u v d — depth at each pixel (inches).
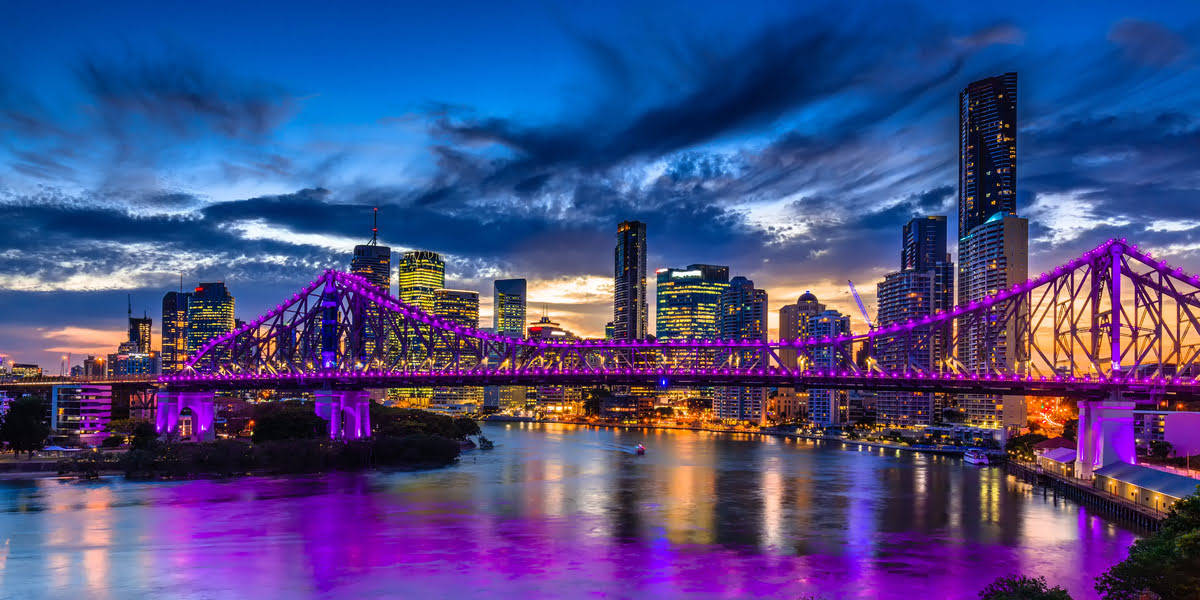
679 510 6560.0
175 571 4431.6
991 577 4471.0
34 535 5285.4
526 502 6865.2
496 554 4877.0
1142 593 3193.9
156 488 7377.0
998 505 6939.0
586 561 4731.8
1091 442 7381.9
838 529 5777.6
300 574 4402.1
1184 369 7273.6
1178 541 3161.9
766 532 5639.8
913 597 4084.6
